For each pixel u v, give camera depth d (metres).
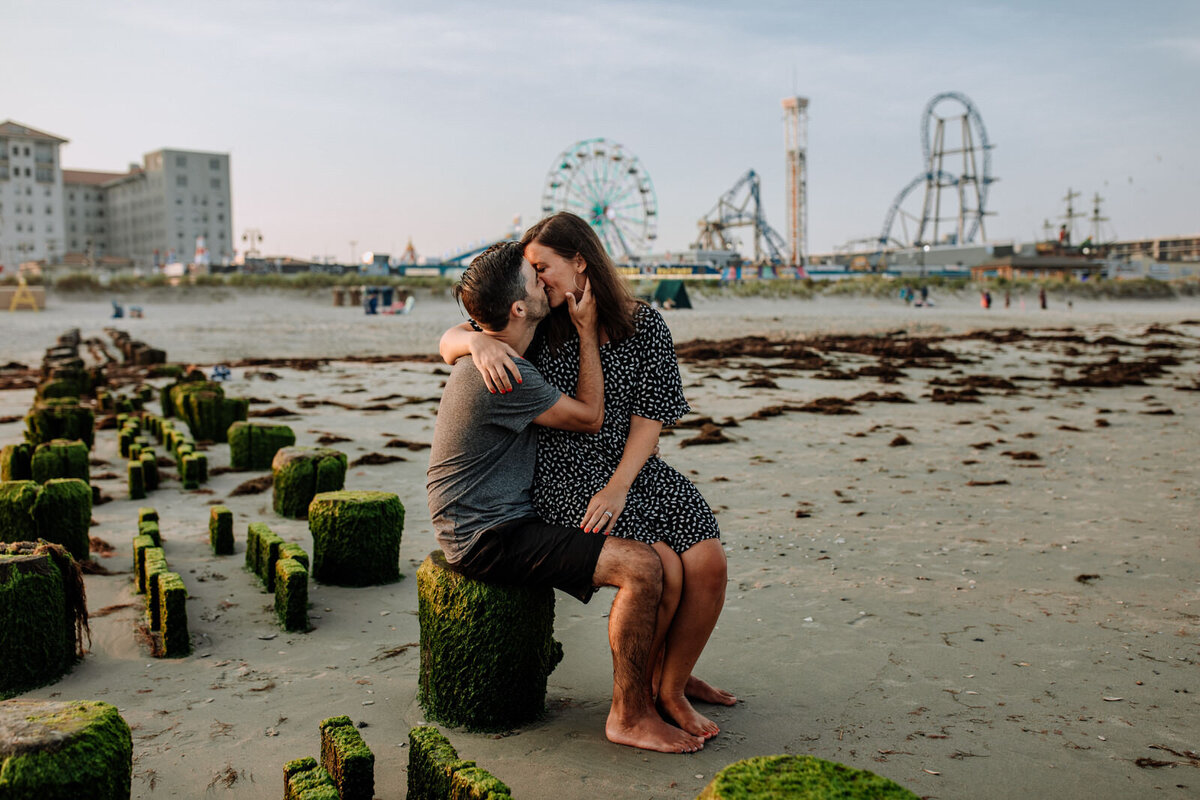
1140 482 6.94
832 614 3.97
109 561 4.77
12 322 34.50
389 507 4.41
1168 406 11.58
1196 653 3.50
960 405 11.76
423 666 2.98
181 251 129.75
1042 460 7.89
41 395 11.16
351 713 2.93
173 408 10.52
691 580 2.71
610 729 2.74
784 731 2.82
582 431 2.80
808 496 6.51
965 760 2.63
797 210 127.81
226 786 2.45
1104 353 20.25
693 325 35.22
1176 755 2.67
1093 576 4.53
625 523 2.70
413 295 51.66
